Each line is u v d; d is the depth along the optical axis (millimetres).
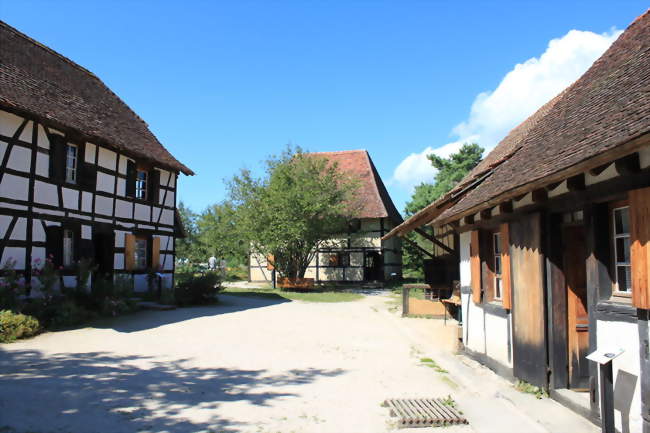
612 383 4363
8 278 10469
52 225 12508
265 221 23797
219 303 16781
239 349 8828
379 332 11391
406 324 12672
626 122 4418
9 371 6551
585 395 5359
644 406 3912
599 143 4484
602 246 4645
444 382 6750
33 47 15062
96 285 13008
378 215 28859
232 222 25297
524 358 6164
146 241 17047
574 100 7676
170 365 7328
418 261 33844
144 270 16844
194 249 40250
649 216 3809
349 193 26812
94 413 4871
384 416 5148
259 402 5508
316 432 4609
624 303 4305
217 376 6734
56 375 6410
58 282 12672
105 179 14695
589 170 4402
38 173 12141
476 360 8133
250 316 13586
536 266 5855
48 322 10570
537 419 4918
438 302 14383
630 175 4098
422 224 11984
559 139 6340
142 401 5359
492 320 7445
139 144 16609
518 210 6379
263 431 4570
